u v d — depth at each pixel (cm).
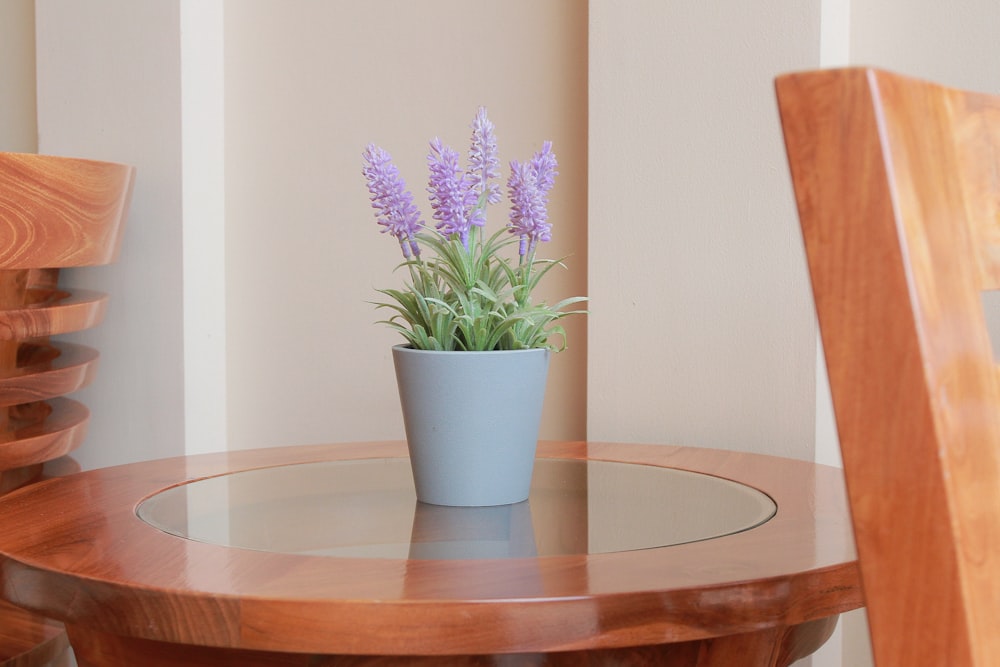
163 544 91
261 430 205
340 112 195
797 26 144
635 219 158
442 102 185
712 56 151
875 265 38
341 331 197
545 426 178
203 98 200
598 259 161
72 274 206
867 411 38
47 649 142
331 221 196
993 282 44
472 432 109
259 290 204
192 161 198
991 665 39
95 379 205
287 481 123
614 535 95
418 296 112
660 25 154
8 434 169
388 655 77
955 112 44
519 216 112
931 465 38
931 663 38
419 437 111
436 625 72
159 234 198
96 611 79
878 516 38
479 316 111
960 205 43
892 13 150
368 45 192
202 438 202
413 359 110
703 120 152
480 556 87
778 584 79
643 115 156
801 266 146
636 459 136
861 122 38
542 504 110
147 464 134
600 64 159
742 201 150
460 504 109
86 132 204
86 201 173
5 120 224
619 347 160
